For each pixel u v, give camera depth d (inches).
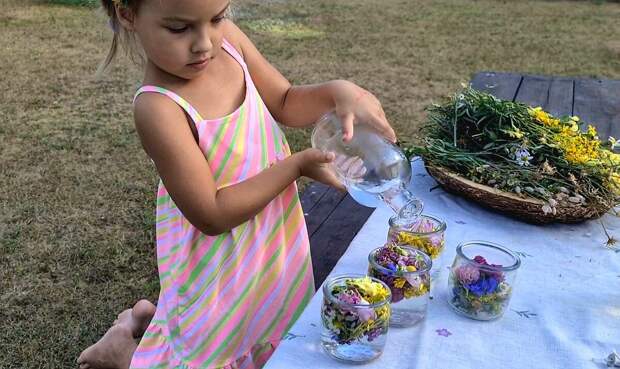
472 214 68.9
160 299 55.2
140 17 44.9
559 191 65.8
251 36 265.7
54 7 299.0
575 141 70.6
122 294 100.9
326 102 57.7
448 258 58.8
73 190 132.0
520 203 64.7
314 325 46.9
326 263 76.0
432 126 79.8
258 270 55.3
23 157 145.4
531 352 45.7
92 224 120.0
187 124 49.0
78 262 108.3
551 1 385.4
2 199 126.6
